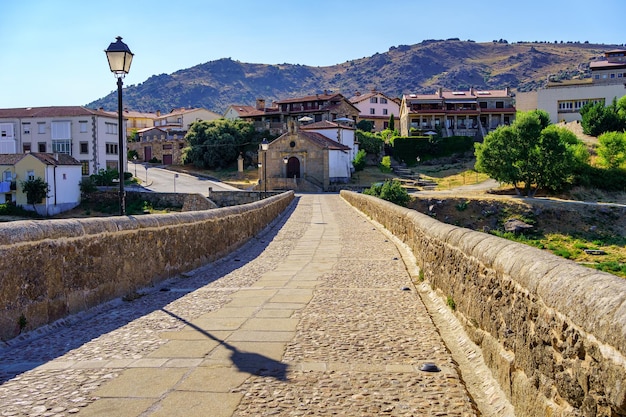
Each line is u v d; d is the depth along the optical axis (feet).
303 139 206.69
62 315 22.84
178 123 367.66
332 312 24.71
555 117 272.10
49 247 22.24
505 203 150.51
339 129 229.04
